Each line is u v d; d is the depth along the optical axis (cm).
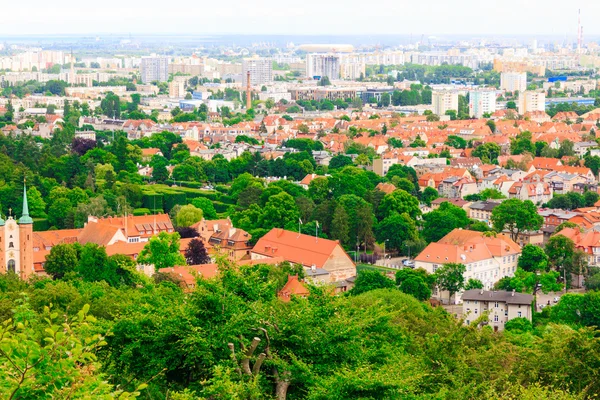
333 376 13112
